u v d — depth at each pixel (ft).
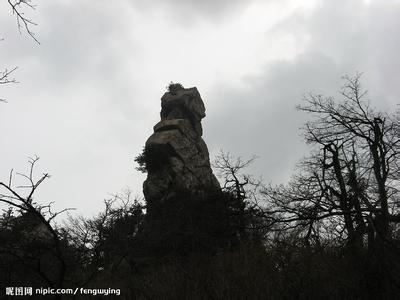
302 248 48.96
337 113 71.00
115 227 64.08
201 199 109.60
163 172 162.50
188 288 43.04
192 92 207.51
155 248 85.35
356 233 52.13
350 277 44.45
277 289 42.93
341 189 62.95
